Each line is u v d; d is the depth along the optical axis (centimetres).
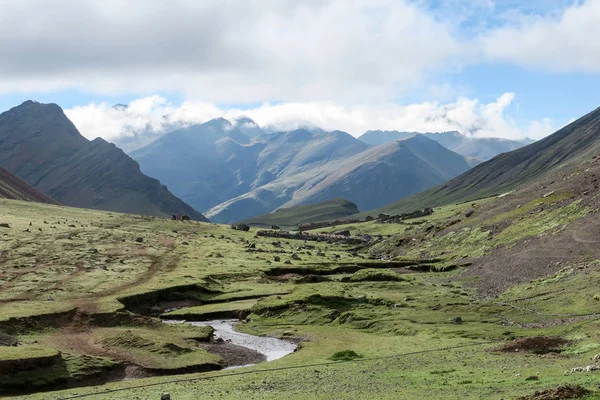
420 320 9306
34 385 6153
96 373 6719
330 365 6650
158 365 7238
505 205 19625
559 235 13712
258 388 5278
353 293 11856
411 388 4525
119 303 10425
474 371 5122
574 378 4084
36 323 8750
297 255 19138
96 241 18950
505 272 12669
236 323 10856
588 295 8925
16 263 14438
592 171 18088
